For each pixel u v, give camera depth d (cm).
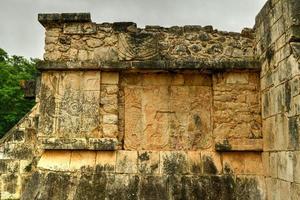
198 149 583
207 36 601
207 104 596
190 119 591
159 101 595
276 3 506
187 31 602
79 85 580
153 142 584
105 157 568
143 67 577
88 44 592
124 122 588
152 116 591
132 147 581
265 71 557
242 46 601
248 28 607
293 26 454
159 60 584
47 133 567
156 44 595
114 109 579
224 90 586
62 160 564
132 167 563
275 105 512
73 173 557
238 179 558
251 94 586
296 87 437
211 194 548
